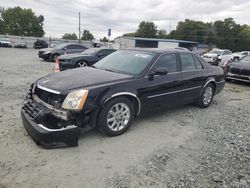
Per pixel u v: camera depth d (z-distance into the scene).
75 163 3.23
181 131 4.51
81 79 3.97
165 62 4.89
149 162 3.36
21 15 91.31
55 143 3.35
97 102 3.68
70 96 3.49
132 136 4.16
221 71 6.50
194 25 87.19
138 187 2.82
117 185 2.84
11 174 2.92
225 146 3.95
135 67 4.61
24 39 54.50
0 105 5.37
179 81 5.05
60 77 4.12
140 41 49.66
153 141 4.02
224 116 5.53
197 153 3.68
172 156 3.55
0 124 4.29
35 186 2.74
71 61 10.53
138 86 4.25
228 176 3.11
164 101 4.85
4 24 90.44
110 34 21.81
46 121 3.41
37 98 3.83
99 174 3.03
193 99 5.71
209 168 3.28
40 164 3.15
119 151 3.61
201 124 4.92
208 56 23.53
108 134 3.98
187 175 3.09
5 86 7.36
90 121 3.68
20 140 3.74
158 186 2.86
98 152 3.54
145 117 5.16
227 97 7.72
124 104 4.09
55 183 2.81
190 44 52.22
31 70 11.38
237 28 87.69
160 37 96.31
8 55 21.77
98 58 11.25
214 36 86.00
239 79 10.24
